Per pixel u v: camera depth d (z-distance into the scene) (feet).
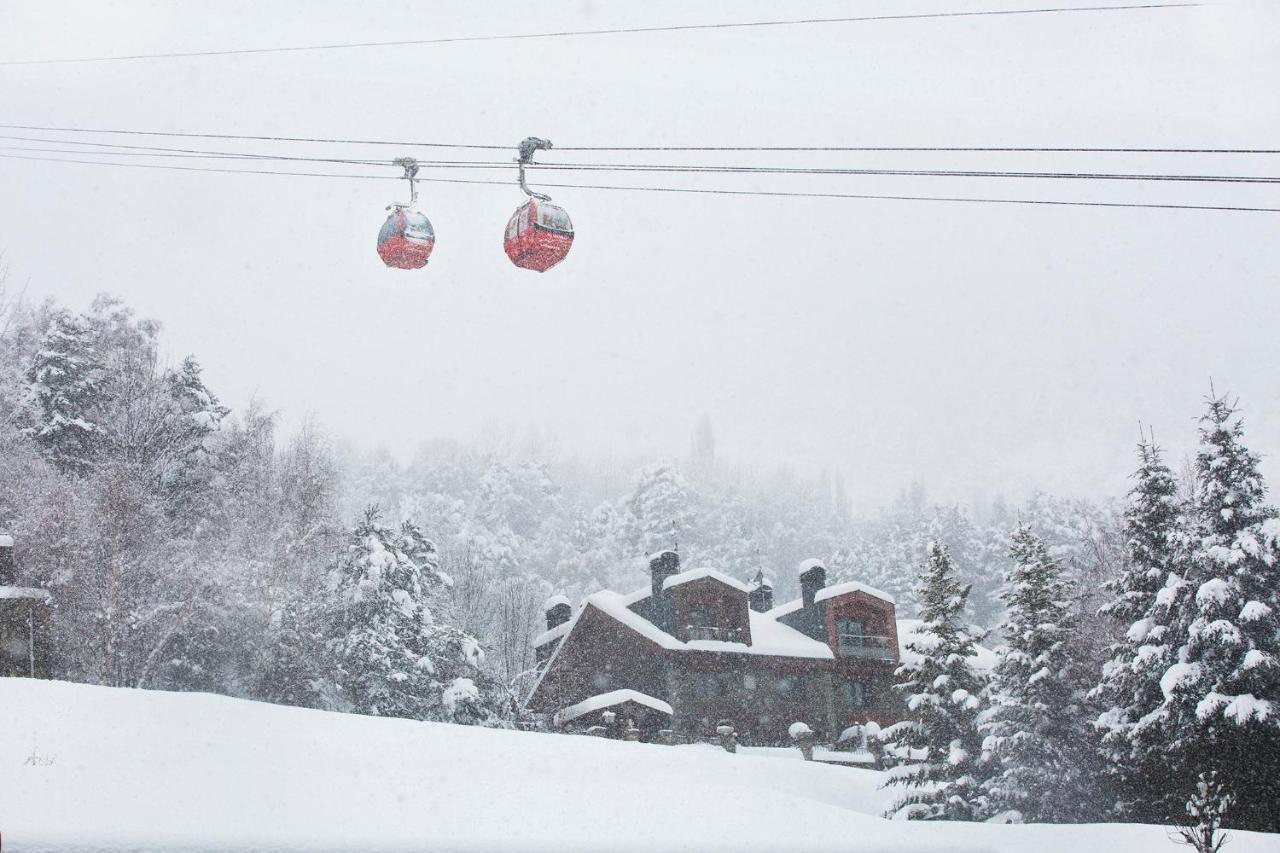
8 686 89.15
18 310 255.29
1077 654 129.80
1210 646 114.93
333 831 51.80
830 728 191.31
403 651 172.65
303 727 85.81
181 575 171.53
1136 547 127.13
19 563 157.58
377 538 183.21
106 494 166.61
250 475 203.51
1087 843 80.33
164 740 73.72
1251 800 110.63
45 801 52.39
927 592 134.72
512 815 60.49
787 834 62.44
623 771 80.69
